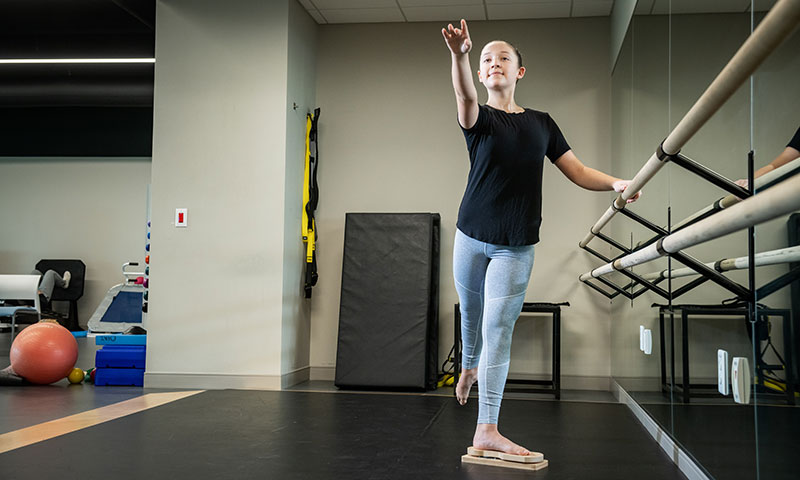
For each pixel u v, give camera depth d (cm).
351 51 579
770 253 155
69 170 1041
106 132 905
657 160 205
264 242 504
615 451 297
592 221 541
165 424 350
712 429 216
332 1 532
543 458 275
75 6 614
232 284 505
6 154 923
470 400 447
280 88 510
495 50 258
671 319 277
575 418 386
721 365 205
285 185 507
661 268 297
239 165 510
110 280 1031
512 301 258
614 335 496
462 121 244
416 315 517
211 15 520
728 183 188
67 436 317
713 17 211
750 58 117
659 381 308
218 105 515
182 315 508
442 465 266
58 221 1041
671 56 276
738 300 185
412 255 531
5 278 795
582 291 537
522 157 249
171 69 521
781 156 142
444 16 560
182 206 514
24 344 497
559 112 550
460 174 561
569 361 534
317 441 311
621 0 465
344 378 508
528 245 257
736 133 182
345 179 571
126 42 685
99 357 511
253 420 364
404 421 367
